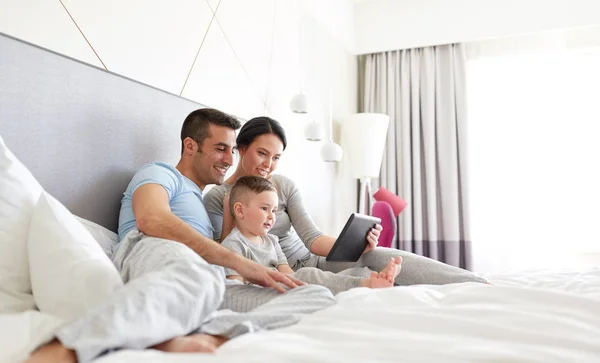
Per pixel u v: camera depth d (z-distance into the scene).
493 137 3.26
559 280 1.29
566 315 0.77
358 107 3.75
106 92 1.44
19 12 1.20
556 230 3.09
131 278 0.97
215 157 1.56
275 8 2.53
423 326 0.72
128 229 1.31
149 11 1.65
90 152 1.38
